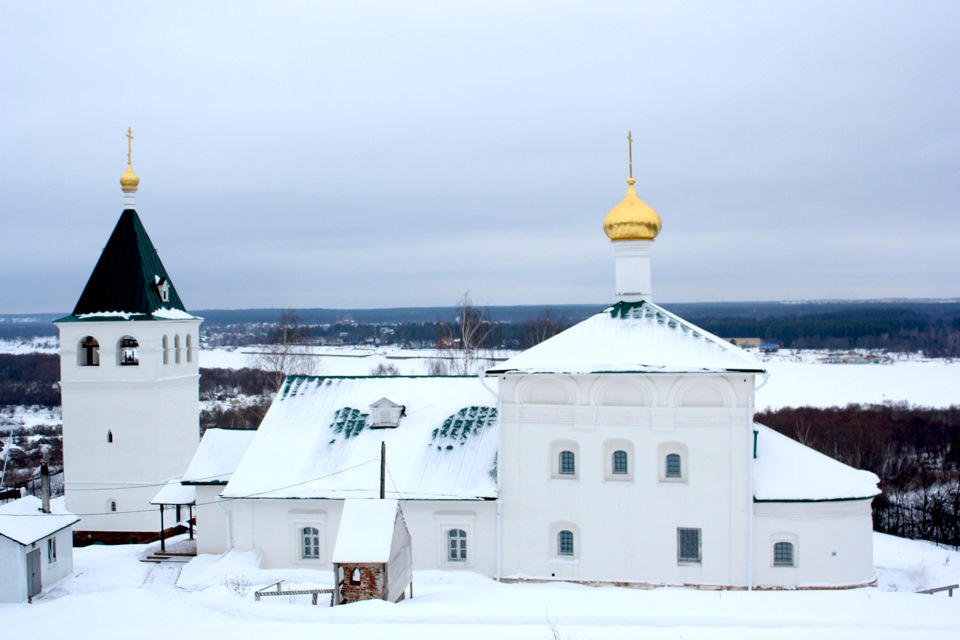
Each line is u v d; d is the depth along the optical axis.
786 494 35.22
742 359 35.34
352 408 42.66
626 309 38.78
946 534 59.81
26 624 28.55
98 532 52.06
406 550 32.38
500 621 26.91
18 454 90.62
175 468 54.12
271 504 39.47
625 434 36.12
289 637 25.34
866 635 24.50
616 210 39.09
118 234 53.72
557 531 36.94
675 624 26.33
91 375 52.31
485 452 39.34
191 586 37.47
